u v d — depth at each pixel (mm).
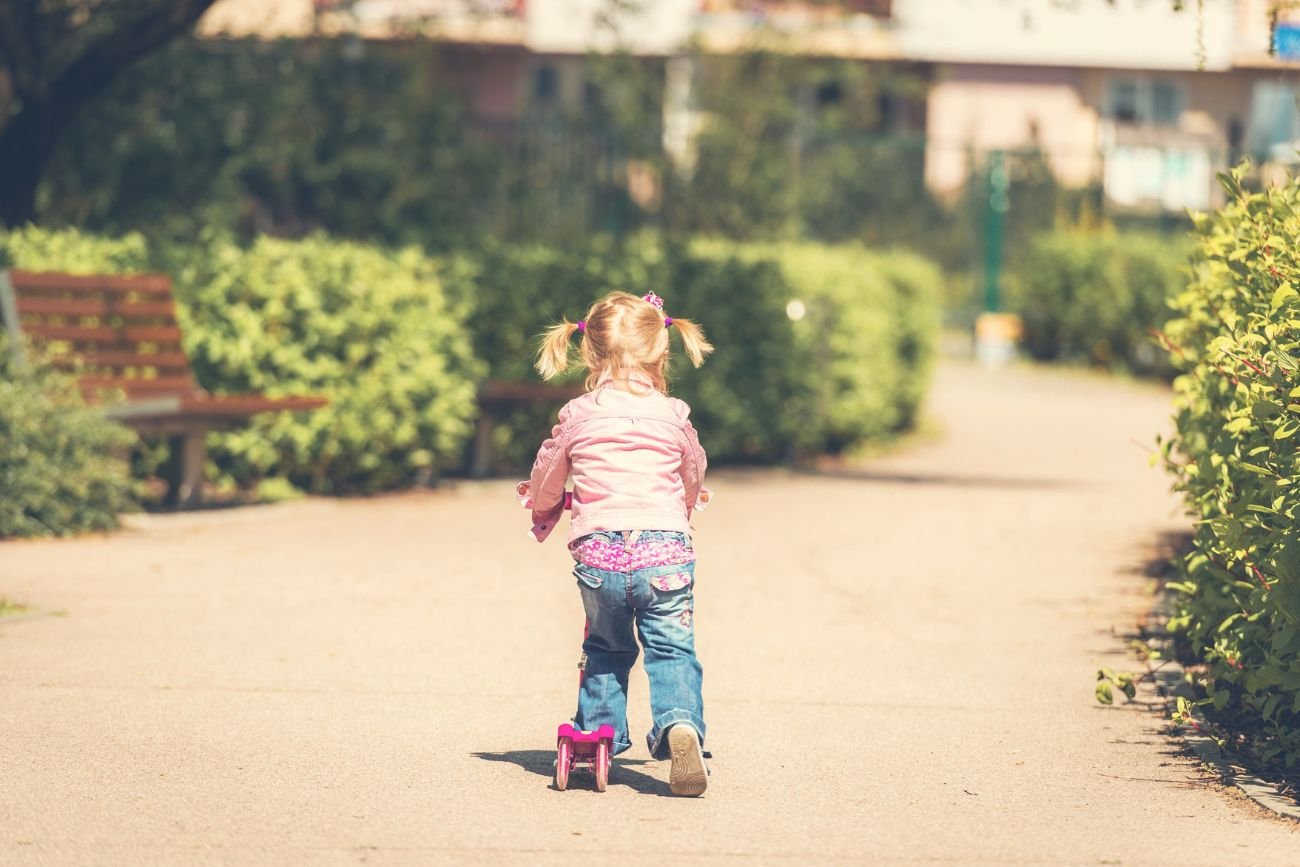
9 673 12836
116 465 19344
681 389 26125
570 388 24297
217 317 21531
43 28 27453
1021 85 60562
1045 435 32719
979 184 48656
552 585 16875
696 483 10562
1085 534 20875
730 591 16922
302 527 19953
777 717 12203
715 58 46625
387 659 13633
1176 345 15023
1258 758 11297
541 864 8953
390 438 22438
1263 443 11688
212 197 32438
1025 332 49156
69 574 16641
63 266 21766
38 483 18391
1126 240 45719
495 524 20516
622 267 25500
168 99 32281
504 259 24641
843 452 29344
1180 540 20453
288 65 33781
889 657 14156
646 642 10133
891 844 9430
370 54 35375
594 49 46781
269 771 10547
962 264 48688
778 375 27047
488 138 36375
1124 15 59062
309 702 12250
